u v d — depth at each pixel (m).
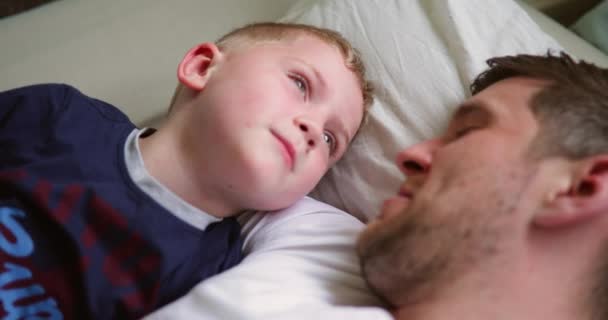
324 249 0.70
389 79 0.88
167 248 0.69
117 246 0.68
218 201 0.77
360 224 0.77
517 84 0.61
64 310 0.65
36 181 0.68
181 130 0.76
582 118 0.54
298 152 0.72
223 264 0.75
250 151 0.70
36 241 0.66
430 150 0.62
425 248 0.53
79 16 1.12
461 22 0.88
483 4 0.91
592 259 0.51
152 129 0.81
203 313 0.56
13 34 1.07
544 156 0.52
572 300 0.52
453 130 0.63
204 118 0.74
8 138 0.75
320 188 0.89
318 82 0.79
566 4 1.25
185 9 1.15
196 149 0.74
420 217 0.54
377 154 0.84
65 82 0.99
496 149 0.54
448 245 0.52
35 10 1.13
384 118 0.85
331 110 0.79
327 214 0.78
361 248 0.58
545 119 0.54
